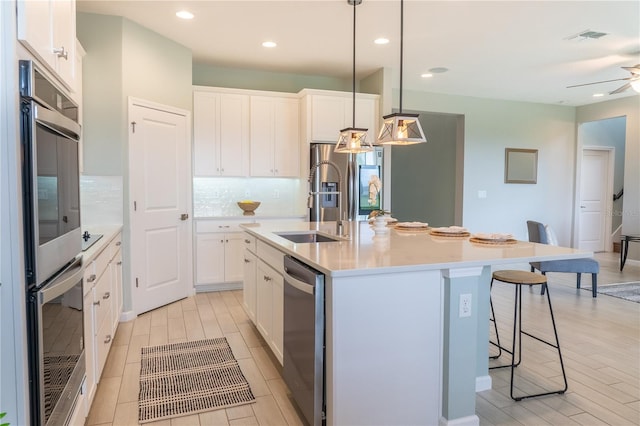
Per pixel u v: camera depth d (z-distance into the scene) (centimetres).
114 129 376
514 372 280
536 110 728
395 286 195
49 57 165
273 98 521
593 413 230
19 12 134
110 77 374
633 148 672
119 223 379
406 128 295
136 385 260
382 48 456
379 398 195
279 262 261
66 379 168
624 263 625
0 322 133
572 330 360
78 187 195
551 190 747
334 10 360
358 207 507
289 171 531
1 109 132
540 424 219
